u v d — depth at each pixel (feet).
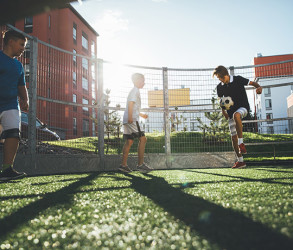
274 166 15.67
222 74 13.25
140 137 13.26
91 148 15.99
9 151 8.92
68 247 2.42
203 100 18.21
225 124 19.74
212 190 5.92
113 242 2.53
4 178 8.84
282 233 2.66
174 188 6.52
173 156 17.21
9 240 2.68
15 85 9.05
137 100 13.24
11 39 8.89
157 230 2.89
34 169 13.04
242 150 12.75
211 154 17.63
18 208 4.31
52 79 14.38
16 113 9.03
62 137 14.55
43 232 2.93
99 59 16.31
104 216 3.67
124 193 5.85
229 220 3.22
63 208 4.28
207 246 2.33
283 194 5.14
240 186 6.50
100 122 15.89
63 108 14.79
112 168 15.90
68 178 10.12
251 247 2.29
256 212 3.60
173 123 18.10
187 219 3.34
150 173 12.35
